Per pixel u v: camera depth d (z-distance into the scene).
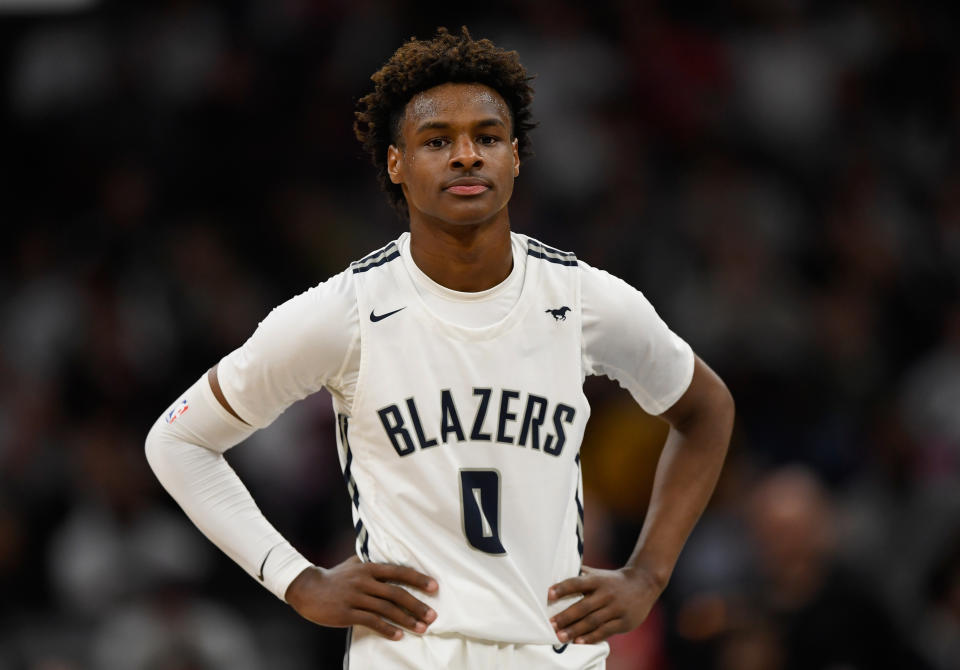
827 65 43.00
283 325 12.73
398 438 12.61
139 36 40.66
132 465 30.83
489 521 12.52
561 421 12.84
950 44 44.41
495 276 12.86
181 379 34.22
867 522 30.39
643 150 40.16
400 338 12.67
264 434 31.00
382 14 40.75
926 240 40.25
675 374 13.72
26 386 32.91
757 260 37.00
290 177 39.16
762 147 41.03
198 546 30.23
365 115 13.44
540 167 38.66
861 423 33.72
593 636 12.88
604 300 13.09
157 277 35.84
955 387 34.09
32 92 40.16
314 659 29.25
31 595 29.56
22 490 30.53
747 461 31.72
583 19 41.72
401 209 13.96
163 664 27.50
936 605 25.86
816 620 22.70
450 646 12.41
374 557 12.77
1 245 37.91
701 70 41.56
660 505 14.00
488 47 12.73
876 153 41.84
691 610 24.28
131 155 39.28
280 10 40.97
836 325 36.09
